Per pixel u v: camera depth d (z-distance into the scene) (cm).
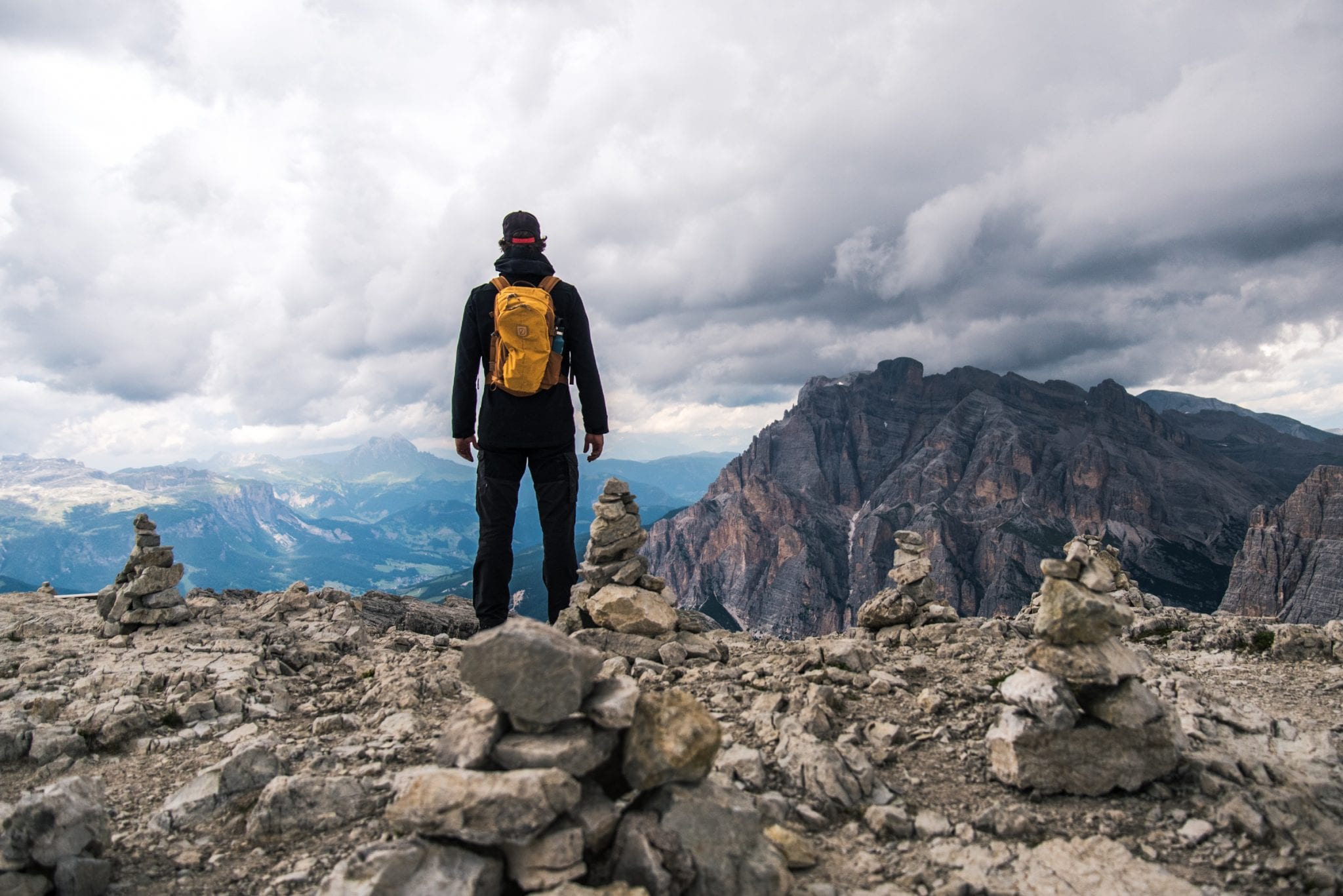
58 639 435
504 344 331
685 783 199
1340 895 186
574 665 198
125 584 456
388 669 363
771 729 269
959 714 282
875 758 257
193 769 272
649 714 202
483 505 358
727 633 432
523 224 350
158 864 216
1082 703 241
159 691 340
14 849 199
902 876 203
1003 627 395
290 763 263
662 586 385
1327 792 230
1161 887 195
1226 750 257
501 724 201
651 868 178
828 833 221
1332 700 299
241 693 331
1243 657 363
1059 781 234
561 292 345
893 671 326
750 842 193
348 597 528
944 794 238
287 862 213
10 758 278
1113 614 236
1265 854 204
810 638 405
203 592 555
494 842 176
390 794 239
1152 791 233
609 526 378
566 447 362
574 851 179
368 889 174
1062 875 200
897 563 434
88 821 209
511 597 368
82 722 294
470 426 361
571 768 190
